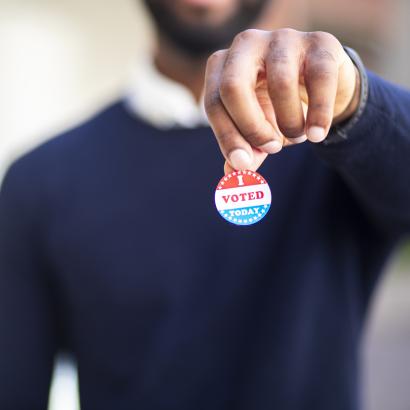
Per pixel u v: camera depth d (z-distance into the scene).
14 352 0.90
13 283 0.91
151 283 0.87
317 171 0.88
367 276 0.89
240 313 0.86
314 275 0.86
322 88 0.58
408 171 0.68
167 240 0.87
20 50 3.01
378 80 0.66
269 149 0.58
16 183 0.93
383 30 6.06
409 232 0.79
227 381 0.85
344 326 0.86
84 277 0.88
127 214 0.89
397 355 3.17
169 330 0.86
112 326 0.87
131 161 0.91
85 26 3.18
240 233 0.87
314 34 0.60
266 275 0.86
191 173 0.89
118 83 3.26
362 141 0.65
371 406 2.53
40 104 3.09
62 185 0.91
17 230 0.91
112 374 0.87
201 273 0.87
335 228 0.87
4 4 2.95
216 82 0.60
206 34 0.92
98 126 0.95
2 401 0.90
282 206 0.88
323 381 0.85
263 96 0.62
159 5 0.92
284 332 0.85
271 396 0.84
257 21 0.95
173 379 0.86
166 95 0.91
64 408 1.31
